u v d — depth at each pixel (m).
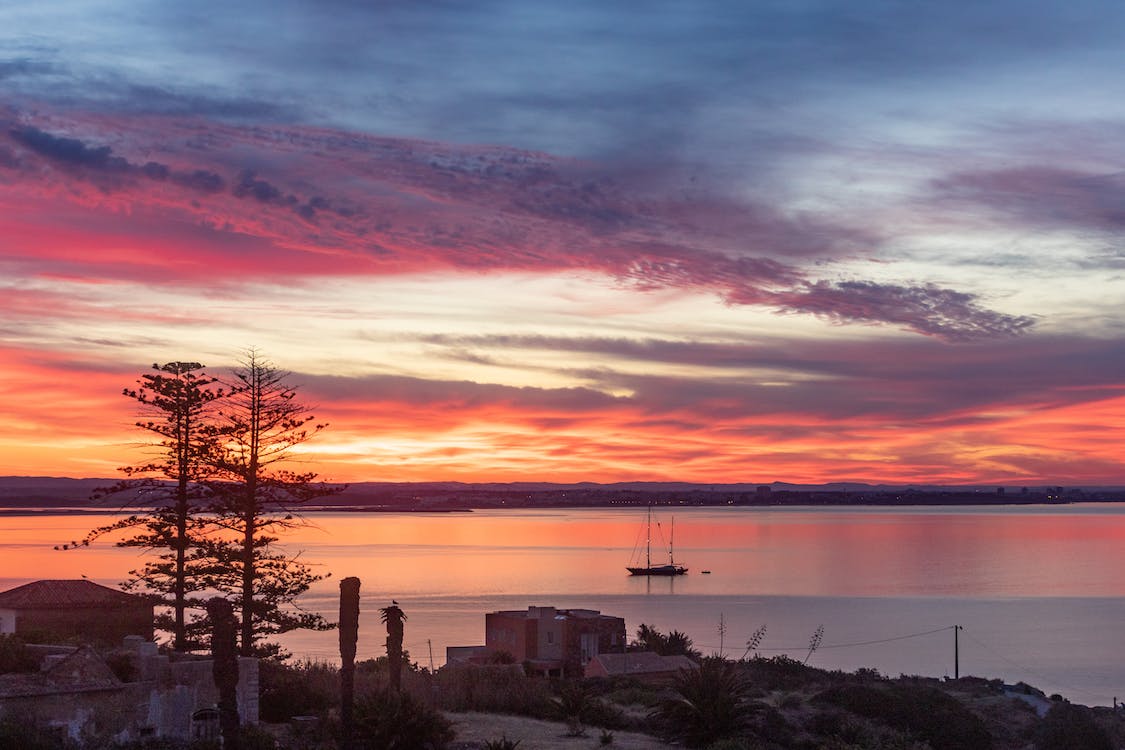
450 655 94.75
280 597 64.06
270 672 52.22
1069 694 128.25
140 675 38.75
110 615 65.31
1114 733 66.81
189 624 63.31
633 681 70.00
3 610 63.75
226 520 63.88
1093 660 158.50
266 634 64.19
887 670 145.00
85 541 61.72
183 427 62.81
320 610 190.50
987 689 84.69
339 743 40.72
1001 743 62.06
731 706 48.06
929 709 59.44
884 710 58.91
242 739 38.19
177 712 38.81
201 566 62.62
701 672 50.00
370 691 47.41
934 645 173.75
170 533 62.84
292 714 47.62
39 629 58.66
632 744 47.16
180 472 63.12
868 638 180.88
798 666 82.12
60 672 37.28
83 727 37.00
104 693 37.50
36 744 34.66
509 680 59.56
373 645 148.00
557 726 51.16
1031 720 68.81
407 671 60.69
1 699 35.78
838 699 60.78
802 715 57.75
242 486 63.06
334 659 127.62
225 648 36.16
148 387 62.00
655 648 101.56
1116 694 128.62
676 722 48.06
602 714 52.72
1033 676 142.75
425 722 42.09
